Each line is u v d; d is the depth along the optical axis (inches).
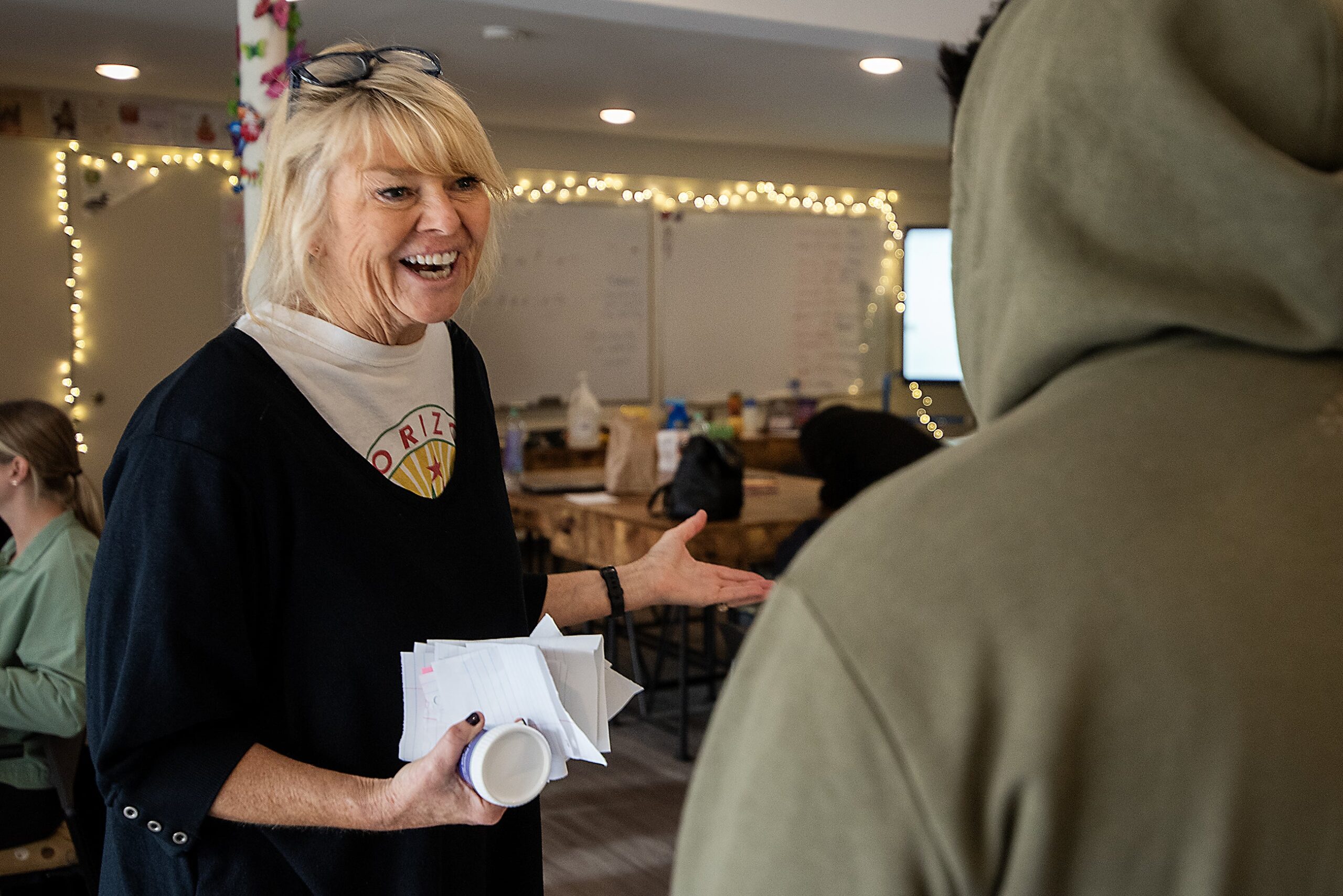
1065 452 20.1
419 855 49.1
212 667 45.7
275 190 50.0
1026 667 18.5
